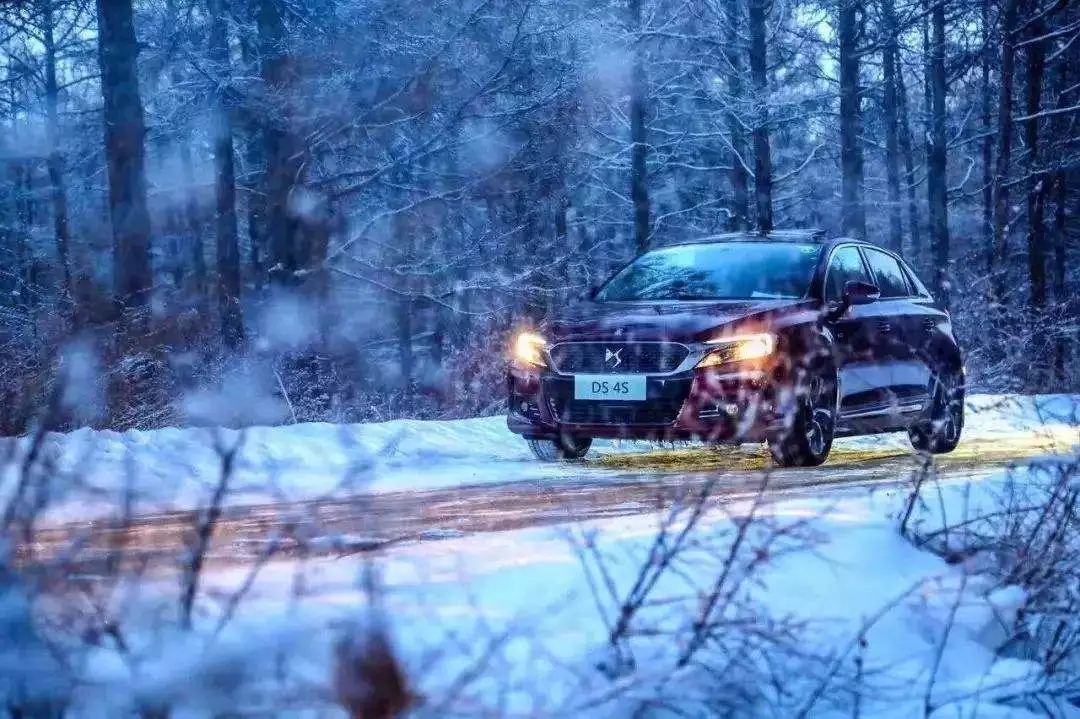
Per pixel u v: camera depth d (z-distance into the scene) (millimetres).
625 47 22875
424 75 18453
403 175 19891
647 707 2488
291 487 7137
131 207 17703
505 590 3273
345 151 19719
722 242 10266
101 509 2453
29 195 28609
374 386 19766
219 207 23906
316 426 10164
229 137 23203
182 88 22281
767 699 2799
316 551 2908
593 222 33562
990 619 3850
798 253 9914
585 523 4586
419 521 5383
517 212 20719
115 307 12852
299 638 1793
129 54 17953
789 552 3875
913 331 10453
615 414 8914
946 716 3094
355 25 18297
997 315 18656
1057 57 27938
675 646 2824
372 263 20047
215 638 1889
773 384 8695
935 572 4184
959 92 38281
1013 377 15516
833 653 3152
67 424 10250
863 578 3932
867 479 7469
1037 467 4727
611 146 31297
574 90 19188
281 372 16125
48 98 30000
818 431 9102
